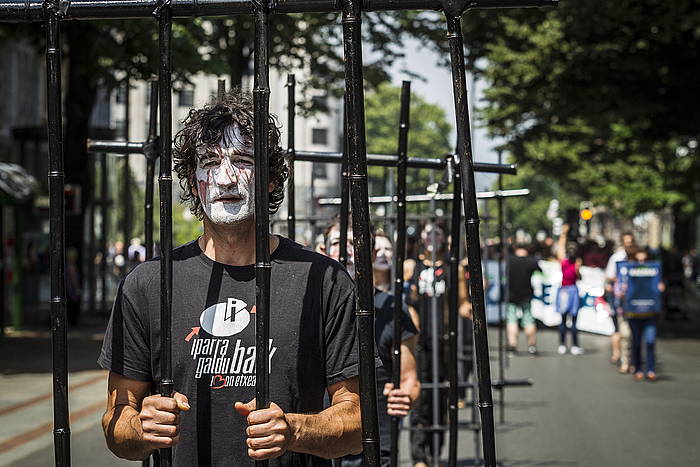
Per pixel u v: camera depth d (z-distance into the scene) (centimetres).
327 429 339
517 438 1191
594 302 2755
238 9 340
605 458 1074
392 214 782
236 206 347
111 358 355
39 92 3403
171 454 341
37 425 1243
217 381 344
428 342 962
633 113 2742
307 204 958
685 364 2056
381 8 337
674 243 5338
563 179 5178
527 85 2839
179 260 355
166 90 343
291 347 346
